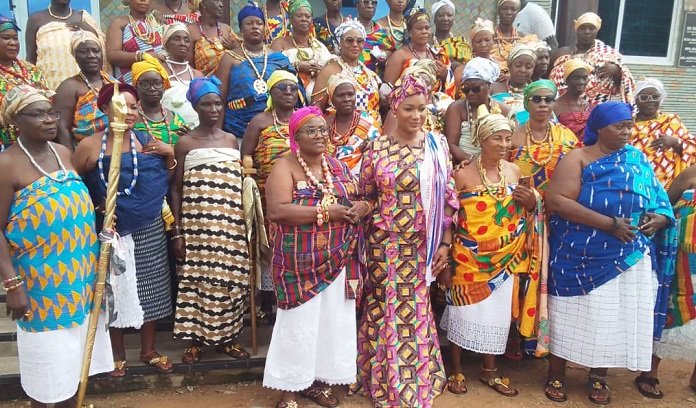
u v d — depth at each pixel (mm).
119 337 3732
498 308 3787
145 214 3500
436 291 4512
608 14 8844
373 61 5480
